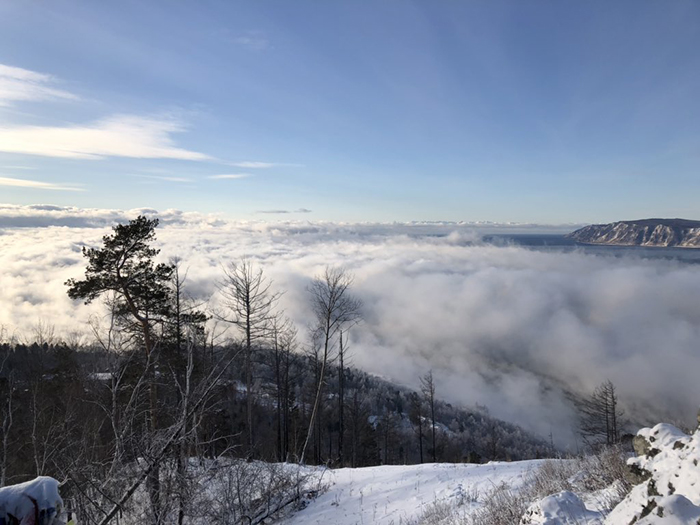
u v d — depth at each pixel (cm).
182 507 736
